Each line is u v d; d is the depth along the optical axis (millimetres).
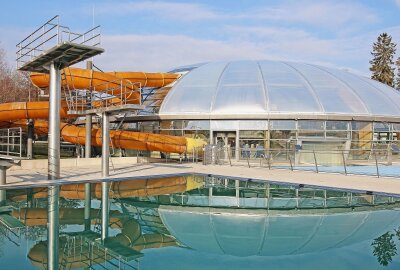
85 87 24062
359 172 20953
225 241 8070
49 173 16016
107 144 17422
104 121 17500
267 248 7535
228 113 27062
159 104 29688
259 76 30031
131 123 30969
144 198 13078
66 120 33562
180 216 10539
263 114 26703
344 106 27609
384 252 7250
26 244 7766
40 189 14234
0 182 14430
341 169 22500
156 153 28562
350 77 32625
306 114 26656
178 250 7441
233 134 27328
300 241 8055
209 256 7027
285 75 30250
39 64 16828
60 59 16094
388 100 30094
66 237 8320
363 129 27625
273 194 13953
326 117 26734
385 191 13203
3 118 23703
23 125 28266
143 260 6797
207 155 25000
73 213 10695
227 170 20938
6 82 53844
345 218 10203
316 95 28078
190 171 20203
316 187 14812
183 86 30156
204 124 27672
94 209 11281
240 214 10820
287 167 22984
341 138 27062
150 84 31547
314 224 9562
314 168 22734
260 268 6398
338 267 6422
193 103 28266
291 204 12141
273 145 26781
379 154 26531
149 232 8828
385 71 79500
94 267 6383
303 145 26734
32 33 16719
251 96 27750
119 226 9383
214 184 16422
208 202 12523
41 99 27328
